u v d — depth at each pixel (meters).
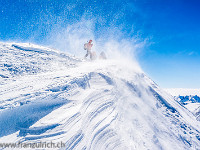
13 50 10.20
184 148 7.74
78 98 5.43
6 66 7.16
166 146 7.04
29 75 6.89
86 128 4.15
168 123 9.61
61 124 3.58
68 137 3.26
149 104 10.48
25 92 4.51
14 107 3.69
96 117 5.19
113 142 4.82
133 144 5.39
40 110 4.23
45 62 9.77
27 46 12.01
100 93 6.99
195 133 9.94
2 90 4.55
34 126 3.42
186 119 11.98
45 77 6.55
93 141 4.07
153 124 8.23
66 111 4.39
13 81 5.70
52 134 3.26
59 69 9.10
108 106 6.43
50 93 4.87
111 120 5.50
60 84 5.66
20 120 3.66
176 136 8.48
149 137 6.72
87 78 7.84
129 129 6.07
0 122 3.35
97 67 10.20
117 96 8.10
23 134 3.27
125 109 7.67
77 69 9.09
